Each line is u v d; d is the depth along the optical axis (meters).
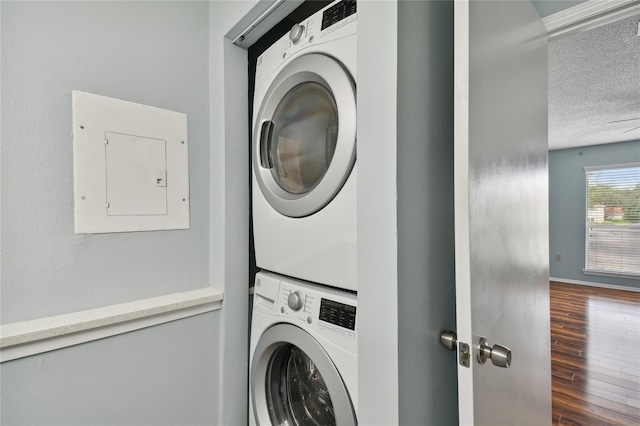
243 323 1.28
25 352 0.82
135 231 1.08
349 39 0.83
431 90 0.73
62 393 0.89
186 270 1.21
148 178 1.10
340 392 0.80
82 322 0.89
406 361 0.63
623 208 4.67
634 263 4.59
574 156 5.06
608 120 3.44
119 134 1.04
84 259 0.97
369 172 0.65
